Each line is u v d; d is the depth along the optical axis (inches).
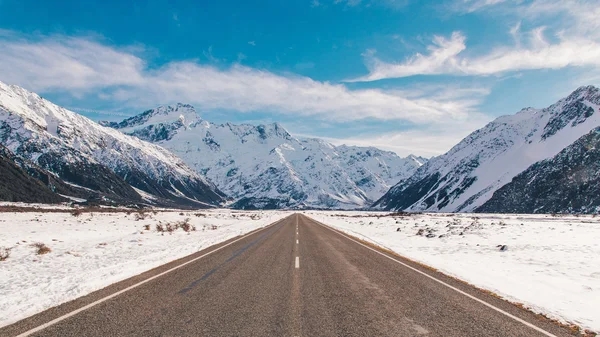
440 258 538.3
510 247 672.4
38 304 258.5
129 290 308.5
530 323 233.9
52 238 803.4
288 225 1492.4
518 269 453.1
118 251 572.1
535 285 358.3
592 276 412.5
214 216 2522.1
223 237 844.6
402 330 214.5
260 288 321.4
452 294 309.7
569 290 339.9
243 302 272.5
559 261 519.8
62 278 350.9
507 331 217.3
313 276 381.1
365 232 1096.2
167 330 206.8
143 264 443.8
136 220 1649.9
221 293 300.8
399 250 628.4
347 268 434.0
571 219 2005.4
